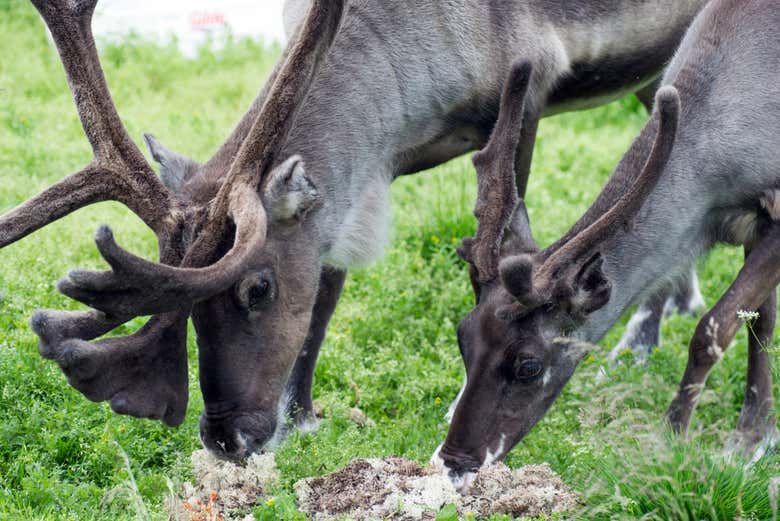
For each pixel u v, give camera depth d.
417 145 9.88
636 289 9.09
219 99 17.69
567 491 7.87
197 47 19.77
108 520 7.70
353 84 9.25
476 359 8.51
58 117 15.93
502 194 8.53
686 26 10.79
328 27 8.34
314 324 9.86
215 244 8.01
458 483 8.39
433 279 12.14
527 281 7.92
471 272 8.80
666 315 12.34
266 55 19.48
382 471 8.14
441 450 8.55
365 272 12.17
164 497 7.98
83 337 7.73
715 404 10.10
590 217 8.81
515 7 9.86
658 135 8.12
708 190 9.16
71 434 8.75
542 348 8.48
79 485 8.32
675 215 9.04
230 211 7.99
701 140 9.06
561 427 9.43
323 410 10.02
